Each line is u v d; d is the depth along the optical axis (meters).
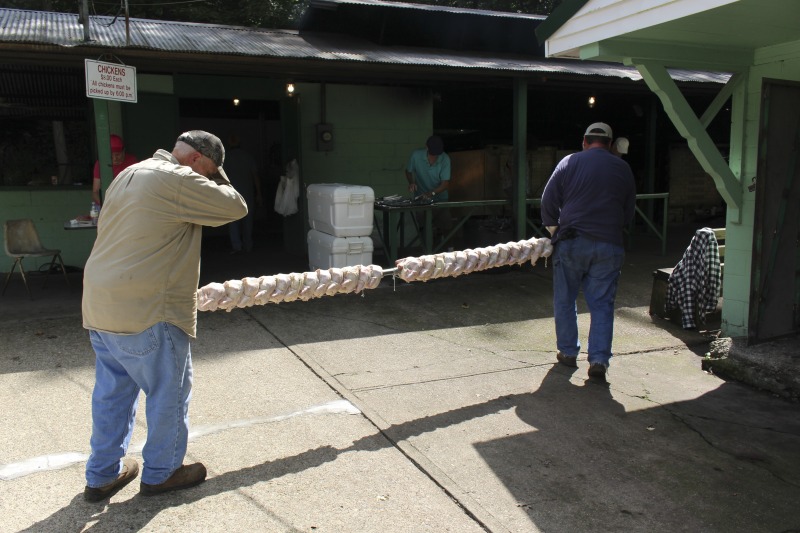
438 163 8.04
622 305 6.44
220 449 3.34
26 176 8.05
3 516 2.71
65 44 5.27
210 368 4.46
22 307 5.82
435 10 8.19
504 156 10.16
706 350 5.26
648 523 2.81
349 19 8.06
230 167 8.75
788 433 3.75
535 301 6.50
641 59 4.41
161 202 2.62
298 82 8.70
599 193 4.33
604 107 11.63
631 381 4.52
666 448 3.52
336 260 6.46
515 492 3.03
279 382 4.27
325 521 2.75
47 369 4.35
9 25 5.91
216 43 6.26
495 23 8.65
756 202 4.59
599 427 3.75
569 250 4.42
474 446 3.46
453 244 8.77
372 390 4.19
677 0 3.72
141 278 2.60
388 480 3.10
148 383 2.74
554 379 4.49
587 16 4.37
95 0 12.44
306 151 8.92
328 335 5.27
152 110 8.19
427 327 5.60
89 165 8.30
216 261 8.31
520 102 7.42
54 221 7.66
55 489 2.93
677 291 5.80
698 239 5.61
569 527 2.76
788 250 4.91
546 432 3.66
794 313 5.05
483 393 4.20
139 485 2.98
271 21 14.27
